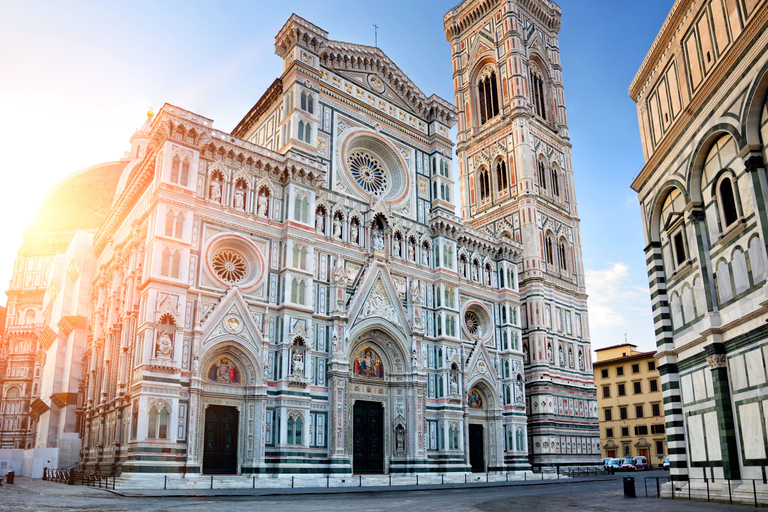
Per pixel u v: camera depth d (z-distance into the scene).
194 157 53.16
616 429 118.25
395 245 67.44
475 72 104.38
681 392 36.47
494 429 71.56
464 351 70.38
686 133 34.31
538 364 82.38
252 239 55.22
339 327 57.84
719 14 31.03
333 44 68.38
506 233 91.25
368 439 60.41
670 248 37.84
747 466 28.81
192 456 46.06
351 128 68.00
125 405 49.78
